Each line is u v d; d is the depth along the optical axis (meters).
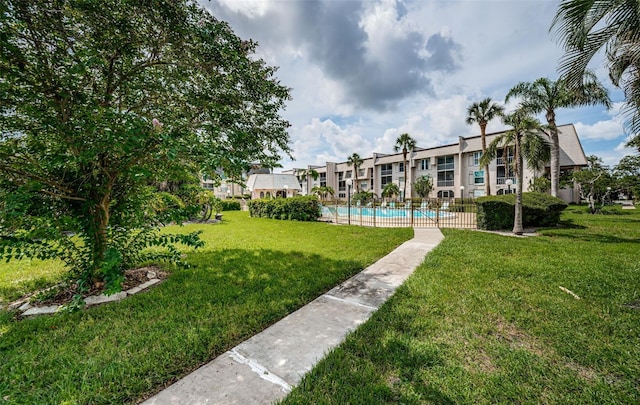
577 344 2.38
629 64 4.31
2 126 2.84
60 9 2.56
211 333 2.62
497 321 2.83
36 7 2.48
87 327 2.76
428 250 6.35
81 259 3.71
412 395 1.79
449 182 29.41
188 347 2.38
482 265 4.82
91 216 3.51
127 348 2.38
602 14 3.78
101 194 3.59
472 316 2.93
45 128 2.89
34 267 5.01
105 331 2.68
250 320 2.89
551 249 6.07
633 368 2.05
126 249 3.96
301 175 47.25
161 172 3.69
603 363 2.13
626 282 3.88
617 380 1.95
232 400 1.80
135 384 1.94
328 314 3.10
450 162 29.27
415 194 32.00
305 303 3.42
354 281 4.24
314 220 13.92
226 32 3.35
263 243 7.35
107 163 3.47
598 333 2.56
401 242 7.39
